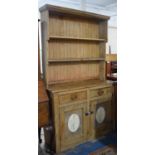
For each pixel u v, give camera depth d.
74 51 2.84
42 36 2.38
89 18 2.89
